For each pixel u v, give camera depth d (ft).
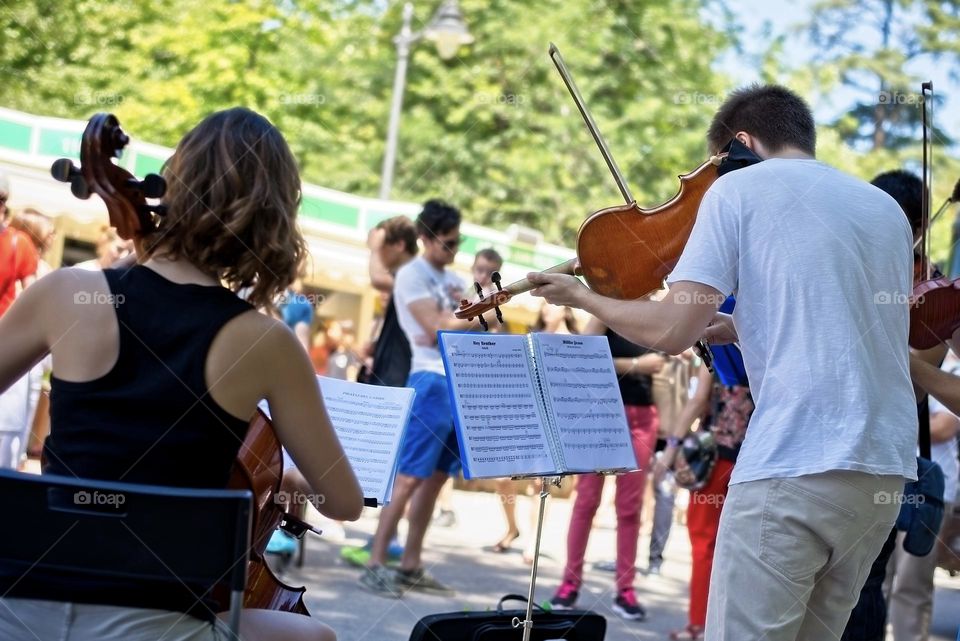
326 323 27.37
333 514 6.73
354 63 52.80
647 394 16.01
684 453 14.19
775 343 7.40
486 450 8.55
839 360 7.24
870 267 7.54
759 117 8.41
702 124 53.88
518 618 10.02
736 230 7.59
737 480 7.45
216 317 5.99
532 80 54.19
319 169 51.26
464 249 28.63
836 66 53.88
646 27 54.34
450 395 8.59
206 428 5.93
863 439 7.13
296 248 6.42
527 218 54.19
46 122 22.80
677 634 14.93
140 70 45.52
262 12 48.01
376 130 53.62
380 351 17.21
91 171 6.23
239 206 6.14
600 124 53.21
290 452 6.44
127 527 5.52
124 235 6.35
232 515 5.51
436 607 15.37
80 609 5.63
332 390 8.41
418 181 53.67
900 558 13.91
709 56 55.11
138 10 45.65
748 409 13.88
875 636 10.01
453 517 23.41
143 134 44.16
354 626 13.91
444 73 54.03
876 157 51.34
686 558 22.56
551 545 22.25
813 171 7.80
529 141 53.83
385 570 16.15
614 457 9.27
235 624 5.58
